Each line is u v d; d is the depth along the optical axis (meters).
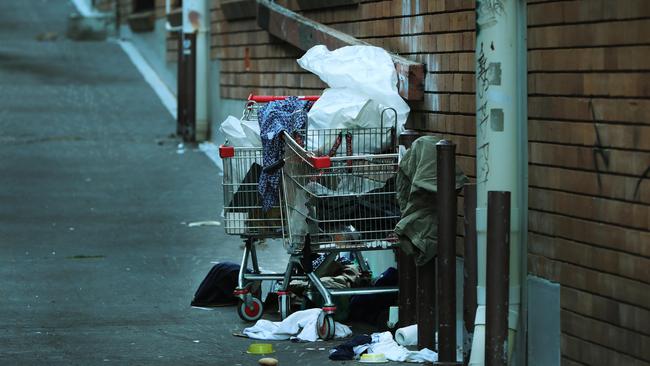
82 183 47.62
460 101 23.69
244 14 45.97
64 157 53.41
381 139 24.67
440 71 24.80
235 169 26.06
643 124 16.58
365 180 23.97
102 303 28.06
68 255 34.47
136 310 27.30
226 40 50.84
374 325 25.42
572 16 18.30
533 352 19.86
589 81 17.91
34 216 40.94
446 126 24.50
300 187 23.98
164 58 74.81
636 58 16.67
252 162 25.97
